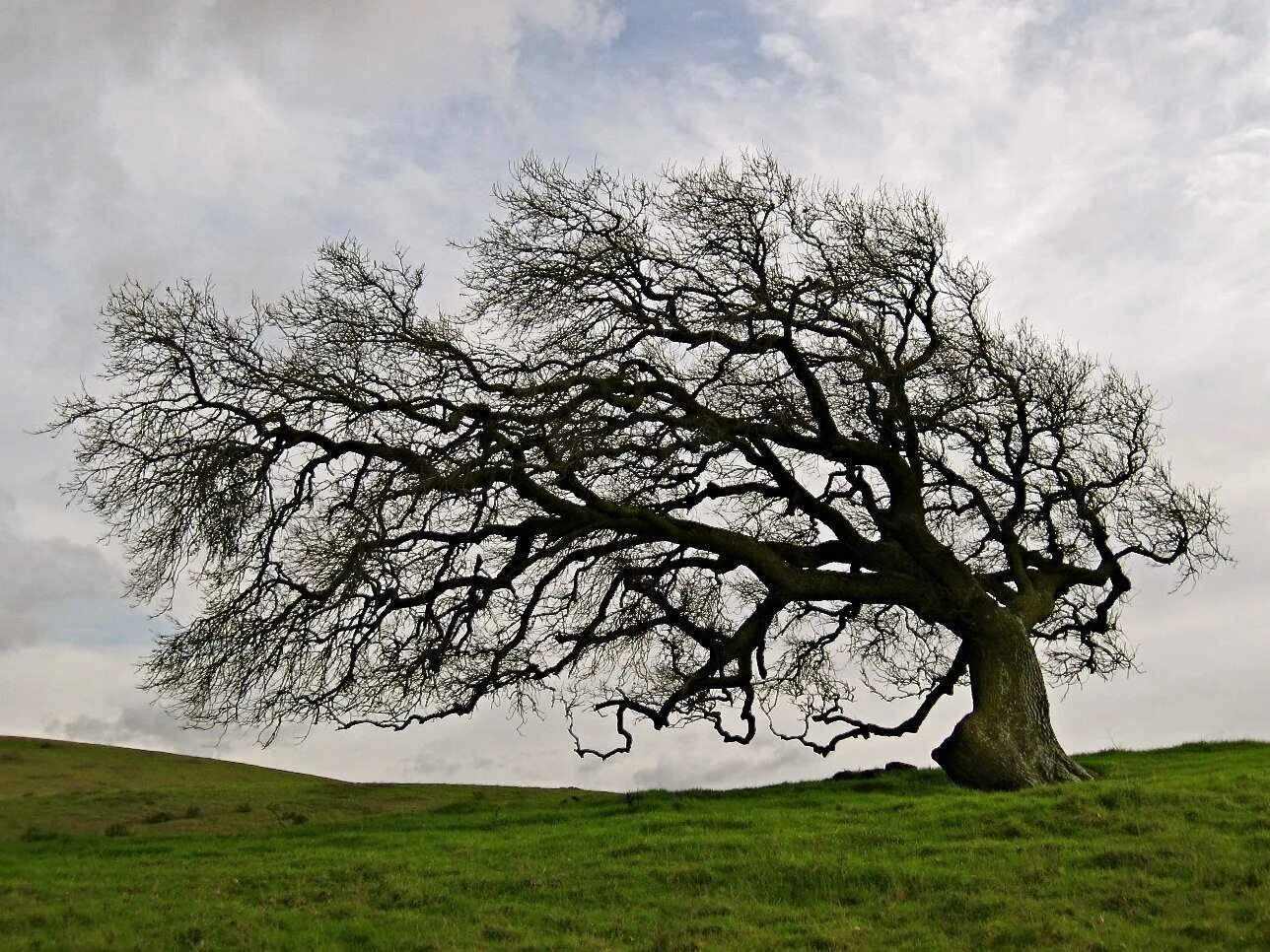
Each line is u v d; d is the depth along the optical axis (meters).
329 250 22.53
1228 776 19.91
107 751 47.44
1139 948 11.03
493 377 22.95
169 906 13.91
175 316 21.02
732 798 22.97
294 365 21.48
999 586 25.86
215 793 31.47
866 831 17.12
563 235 24.64
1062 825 16.36
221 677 20.19
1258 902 12.01
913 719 24.03
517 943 12.28
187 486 19.70
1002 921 12.28
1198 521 26.55
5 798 33.50
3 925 12.72
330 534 19.91
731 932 12.57
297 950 12.02
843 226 24.95
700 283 25.11
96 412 20.62
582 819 21.38
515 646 22.28
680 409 23.62
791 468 25.69
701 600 25.31
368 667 21.14
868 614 27.25
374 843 19.48
